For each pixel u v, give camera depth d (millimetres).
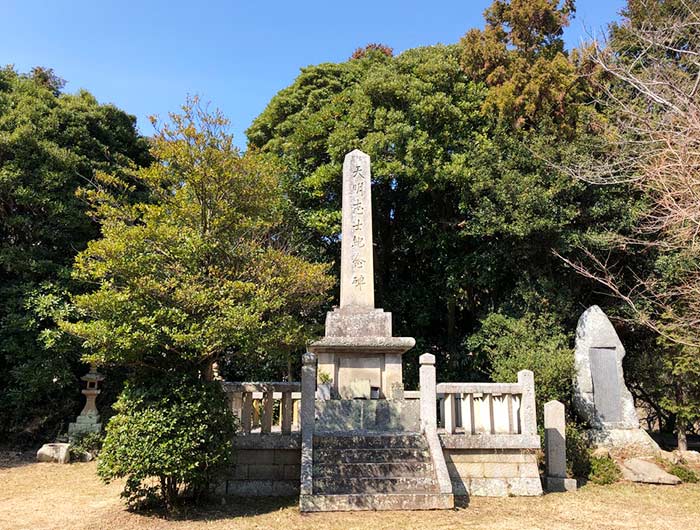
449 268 14414
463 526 6266
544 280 12672
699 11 7453
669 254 11133
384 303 15688
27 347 12289
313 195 14352
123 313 6625
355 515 6605
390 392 9781
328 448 7781
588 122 12062
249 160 7480
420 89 14258
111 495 7805
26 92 14383
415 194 13805
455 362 14523
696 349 10125
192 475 6426
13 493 8016
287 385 8234
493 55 14211
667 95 5586
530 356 11289
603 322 11047
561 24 14070
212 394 6793
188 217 7391
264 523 6262
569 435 9570
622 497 7961
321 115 14789
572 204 12422
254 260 7516
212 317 6586
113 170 14195
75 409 13320
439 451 7609
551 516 6867
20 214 13438
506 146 13406
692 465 9844
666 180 5336
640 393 14211
